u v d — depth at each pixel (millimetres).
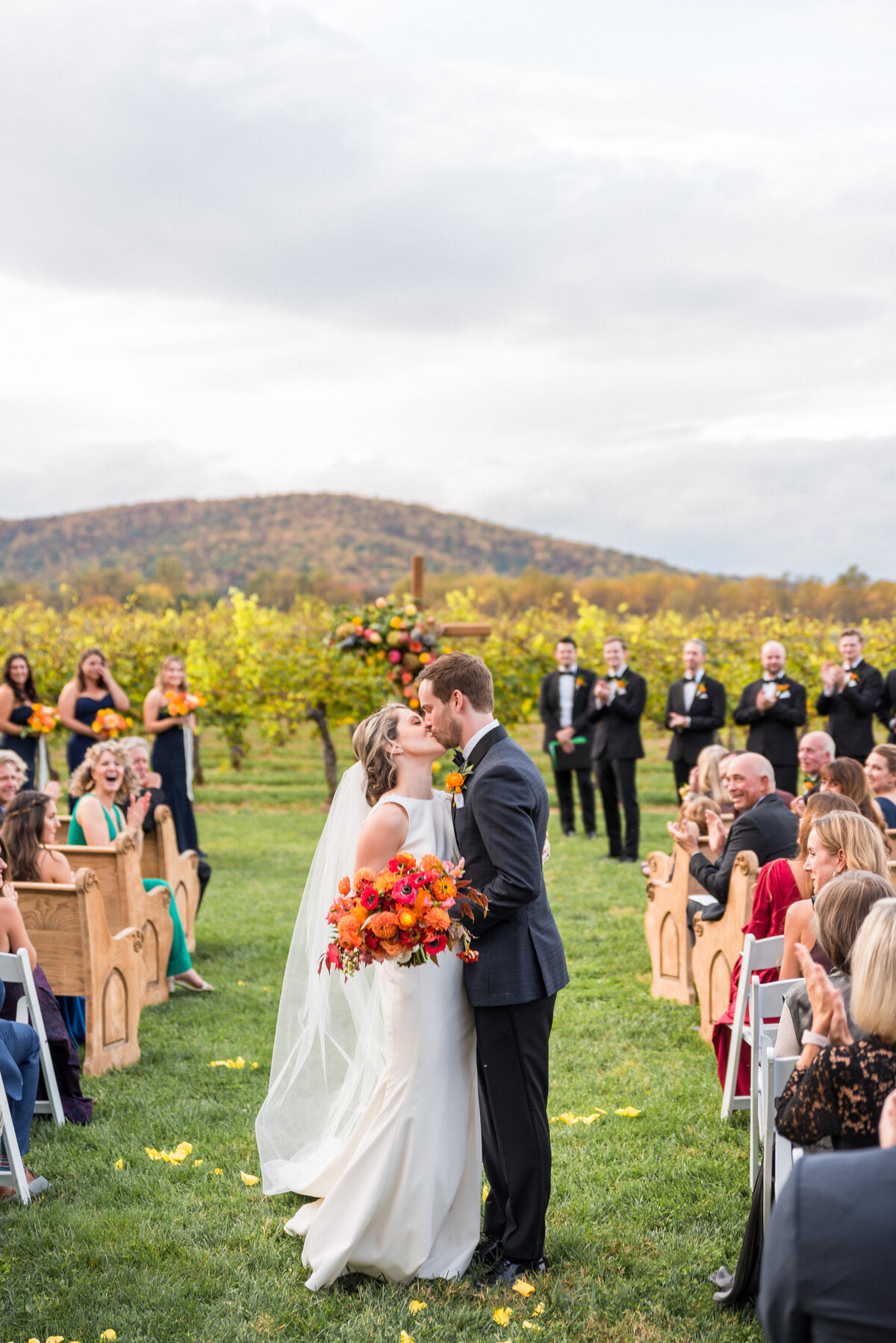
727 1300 2990
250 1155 4055
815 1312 1538
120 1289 3076
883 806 5914
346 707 14484
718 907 5262
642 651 15602
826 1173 1581
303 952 3842
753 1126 3508
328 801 14719
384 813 3191
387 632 10523
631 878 9383
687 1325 2908
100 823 6094
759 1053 3424
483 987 3100
